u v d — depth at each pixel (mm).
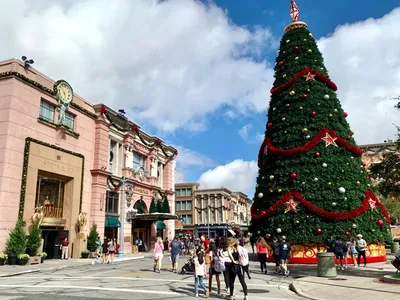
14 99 21219
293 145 22250
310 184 20812
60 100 25297
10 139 20688
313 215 20188
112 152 32625
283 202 20984
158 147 41500
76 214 26188
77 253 25656
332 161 21344
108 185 30922
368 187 22359
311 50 24922
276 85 25344
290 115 23141
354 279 12852
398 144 16078
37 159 22609
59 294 9969
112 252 23141
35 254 20891
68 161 25703
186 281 13188
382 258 21188
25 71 22484
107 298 9297
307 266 18656
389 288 10500
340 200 20422
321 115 22609
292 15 27141
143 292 10445
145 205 37281
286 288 11500
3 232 19719
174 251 17375
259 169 24609
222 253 10078
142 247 36281
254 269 17484
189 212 73625
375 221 21297
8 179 20312
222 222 70562
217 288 10781
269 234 21156
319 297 9398
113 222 30516
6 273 15711
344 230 19641
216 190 72812
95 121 30016
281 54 26000
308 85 23672
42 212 22125
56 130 24922
